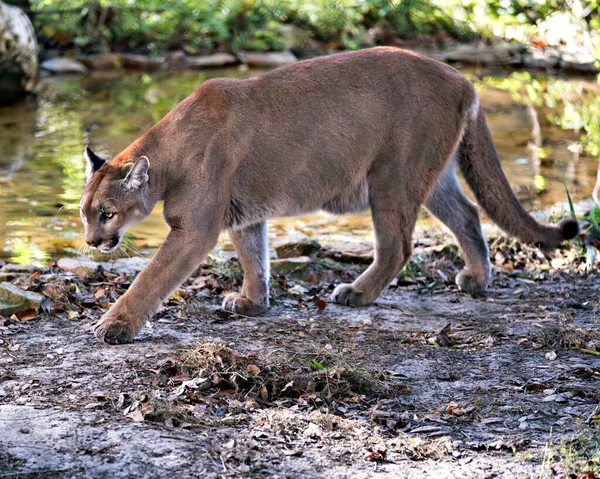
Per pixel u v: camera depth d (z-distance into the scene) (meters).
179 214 7.75
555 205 11.62
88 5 21.48
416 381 6.98
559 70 20.78
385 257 8.74
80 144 14.16
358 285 8.81
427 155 8.65
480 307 8.84
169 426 5.97
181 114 7.93
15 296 8.06
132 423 5.97
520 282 9.65
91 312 8.21
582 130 15.75
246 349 7.44
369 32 23.38
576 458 5.68
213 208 7.83
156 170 7.77
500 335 8.00
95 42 21.34
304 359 7.17
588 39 17.78
